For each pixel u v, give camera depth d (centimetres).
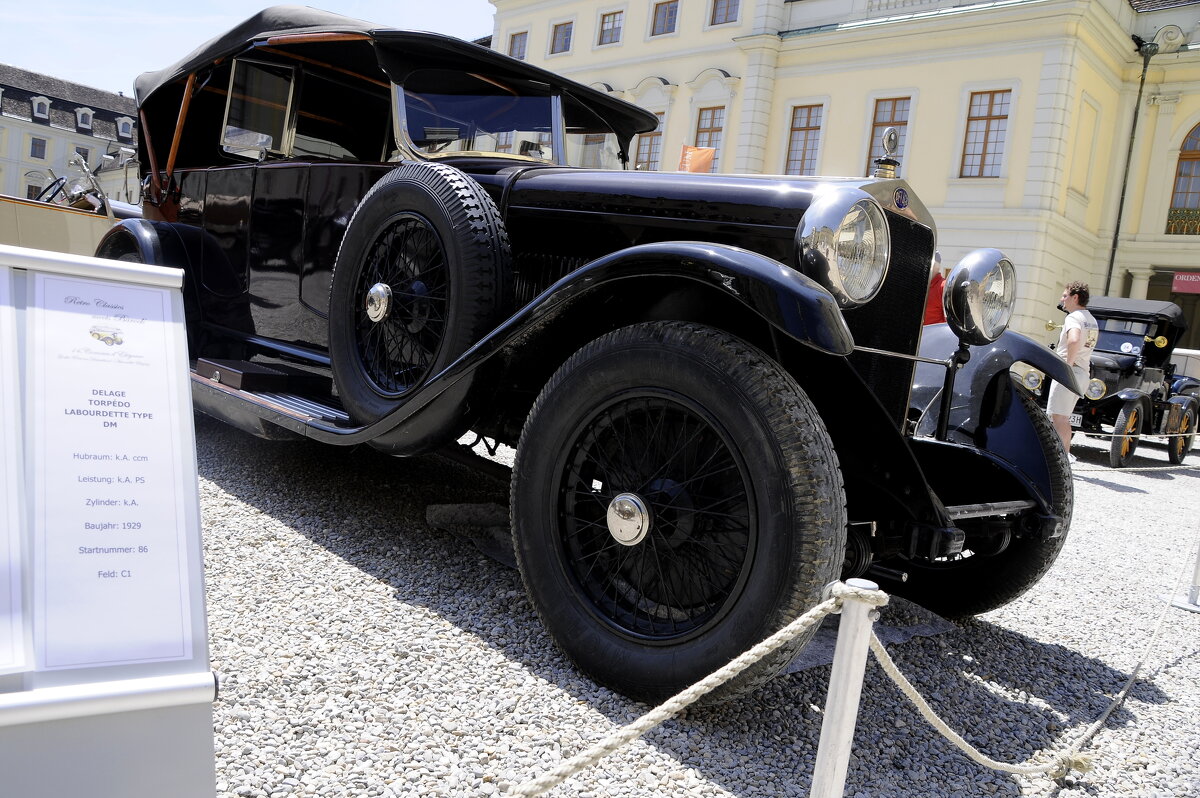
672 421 211
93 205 743
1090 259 1838
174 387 119
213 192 414
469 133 337
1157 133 1789
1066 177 1617
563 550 213
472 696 190
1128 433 888
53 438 108
